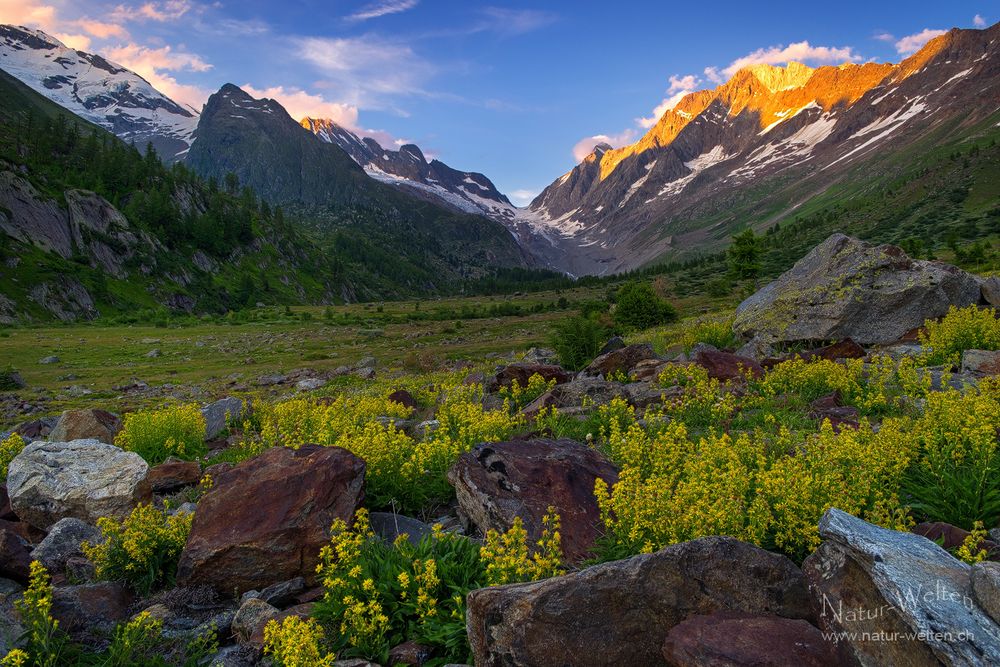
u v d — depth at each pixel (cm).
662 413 1259
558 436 1232
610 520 681
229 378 5081
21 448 1483
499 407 1717
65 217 16462
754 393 1328
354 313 16750
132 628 651
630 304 4906
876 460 720
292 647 530
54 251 15288
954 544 578
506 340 8319
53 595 719
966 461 748
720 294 12244
